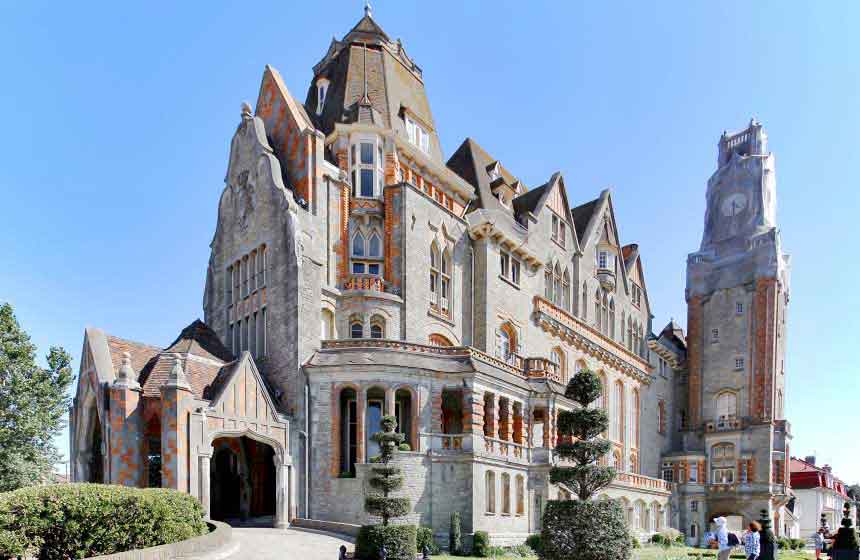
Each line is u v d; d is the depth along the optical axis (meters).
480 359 37.94
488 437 36.25
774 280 67.50
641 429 66.31
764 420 65.75
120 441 30.67
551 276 55.31
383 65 48.19
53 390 41.34
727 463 67.44
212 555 21.94
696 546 59.97
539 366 43.00
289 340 36.41
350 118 42.94
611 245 63.91
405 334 40.34
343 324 39.66
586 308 60.00
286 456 34.00
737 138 75.25
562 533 26.30
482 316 46.22
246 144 42.91
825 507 87.88
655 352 71.88
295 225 37.75
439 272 44.22
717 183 74.25
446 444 35.16
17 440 39.28
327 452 34.62
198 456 30.25
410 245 41.62
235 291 42.25
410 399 35.81
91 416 33.19
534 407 41.03
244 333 40.50
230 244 43.31
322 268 39.25
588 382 29.03
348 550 27.25
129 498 20.56
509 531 36.38
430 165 46.06
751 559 27.16
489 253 47.38
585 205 66.50
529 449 39.81
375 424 36.31
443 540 33.56
